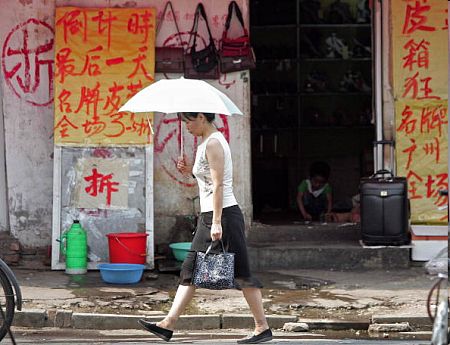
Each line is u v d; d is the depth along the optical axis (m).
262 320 9.36
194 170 9.26
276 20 18.09
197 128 9.23
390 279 12.70
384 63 13.94
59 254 13.14
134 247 12.73
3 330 9.04
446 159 13.63
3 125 13.66
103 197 13.20
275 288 12.16
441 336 7.12
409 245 13.45
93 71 13.33
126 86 13.34
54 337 10.08
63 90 13.27
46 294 11.54
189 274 9.17
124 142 13.25
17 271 13.09
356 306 11.14
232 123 13.72
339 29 18.14
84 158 13.21
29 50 13.57
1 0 13.52
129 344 9.68
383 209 13.24
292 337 10.14
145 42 13.42
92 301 11.21
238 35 13.73
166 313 10.80
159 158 13.73
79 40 13.36
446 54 13.58
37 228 13.64
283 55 18.06
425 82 13.64
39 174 13.62
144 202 13.23
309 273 13.16
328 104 18.20
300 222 14.96
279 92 17.97
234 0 13.67
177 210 13.79
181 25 13.69
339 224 14.30
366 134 18.00
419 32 13.62
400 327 10.39
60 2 13.55
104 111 13.28
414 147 13.66
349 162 18.03
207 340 9.97
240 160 13.75
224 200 9.12
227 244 9.09
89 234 13.18
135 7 13.59
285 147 18.11
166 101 9.07
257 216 16.30
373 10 14.19
